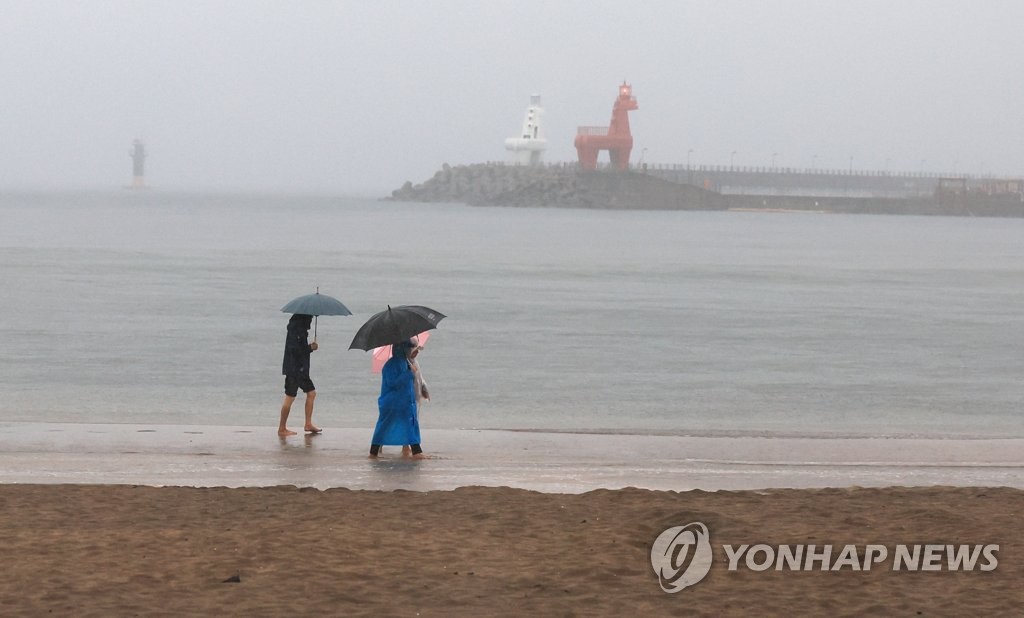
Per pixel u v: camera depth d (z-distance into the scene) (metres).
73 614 6.70
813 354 27.34
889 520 9.59
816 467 12.98
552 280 54.88
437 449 13.58
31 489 10.44
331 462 12.62
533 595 7.37
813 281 57.75
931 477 12.41
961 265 76.44
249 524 9.18
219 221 145.62
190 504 9.93
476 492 10.63
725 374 23.47
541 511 9.81
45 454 12.86
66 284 45.44
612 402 19.36
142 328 30.06
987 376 23.75
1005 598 7.32
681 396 20.22
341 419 17.08
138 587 7.32
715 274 61.97
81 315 33.31
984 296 49.09
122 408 17.73
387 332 12.53
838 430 16.75
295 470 12.12
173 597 7.13
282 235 106.25
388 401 12.85
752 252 90.88
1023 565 8.18
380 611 6.96
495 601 7.22
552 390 20.75
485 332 31.23
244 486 11.09
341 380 21.53
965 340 31.11
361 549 8.45
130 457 12.74
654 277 58.50
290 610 6.91
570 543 8.73
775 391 21.08
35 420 16.31
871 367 25.03
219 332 29.39
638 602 7.27
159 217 157.62
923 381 22.83
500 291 47.31
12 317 32.44
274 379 21.50
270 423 16.53
